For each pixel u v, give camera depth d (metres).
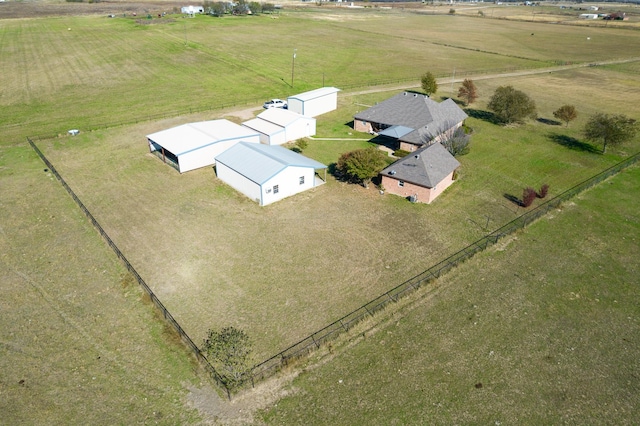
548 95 82.31
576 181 47.34
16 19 154.12
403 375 23.88
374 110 60.66
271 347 25.52
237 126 54.50
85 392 22.42
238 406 21.95
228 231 36.81
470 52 123.69
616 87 89.06
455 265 32.91
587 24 190.50
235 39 126.94
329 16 193.50
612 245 36.00
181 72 90.44
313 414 21.62
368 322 27.59
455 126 59.88
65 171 47.38
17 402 21.73
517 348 25.70
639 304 29.38
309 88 82.31
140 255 33.47
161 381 23.22
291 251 34.34
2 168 47.78
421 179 41.31
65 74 87.19
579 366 24.55
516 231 37.59
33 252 33.66
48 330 26.31
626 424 21.30
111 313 27.75
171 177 46.41
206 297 29.36
